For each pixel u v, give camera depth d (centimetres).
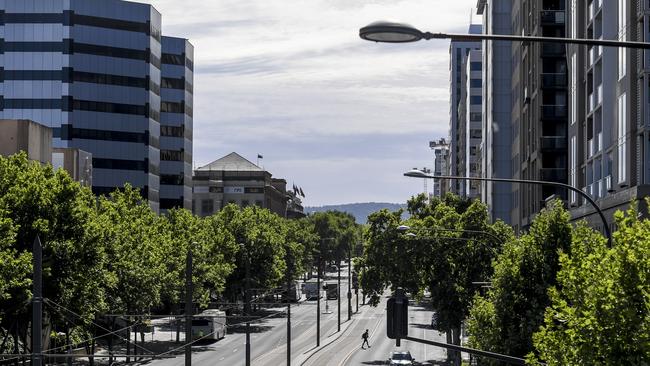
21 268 5181
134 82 17575
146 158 17688
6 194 5884
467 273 8206
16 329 5788
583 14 7212
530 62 10575
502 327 4247
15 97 16775
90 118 17038
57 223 5969
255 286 14275
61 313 5975
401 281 9475
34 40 16788
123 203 9081
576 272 2298
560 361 2353
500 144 13338
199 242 10912
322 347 11175
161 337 11538
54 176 6456
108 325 7775
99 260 6175
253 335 12812
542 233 4262
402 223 9650
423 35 1519
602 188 6225
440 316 8262
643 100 5169
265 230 14975
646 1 5153
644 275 2112
